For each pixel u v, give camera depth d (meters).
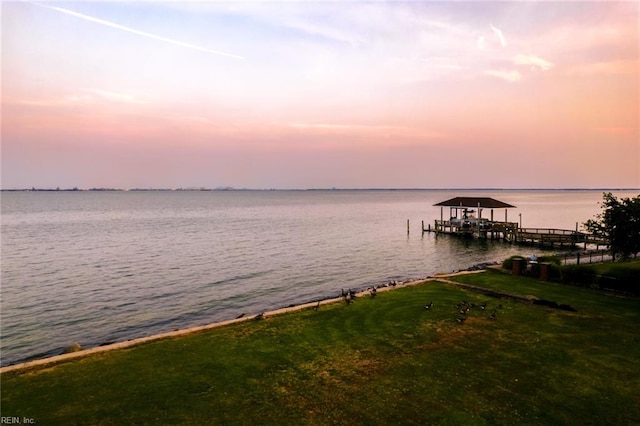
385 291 21.22
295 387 10.90
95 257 45.25
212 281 33.53
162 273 36.72
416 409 9.77
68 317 24.27
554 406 9.84
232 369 11.96
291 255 46.50
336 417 9.45
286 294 29.44
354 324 16.02
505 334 14.72
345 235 66.50
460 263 42.12
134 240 59.97
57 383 11.07
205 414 9.56
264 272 37.12
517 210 130.12
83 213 125.44
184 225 85.06
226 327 15.77
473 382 11.11
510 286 21.66
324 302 19.31
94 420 9.29
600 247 48.84
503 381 11.15
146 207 163.75
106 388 10.79
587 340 14.00
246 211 138.75
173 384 11.02
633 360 12.35
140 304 26.97
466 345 13.74
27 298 28.36
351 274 36.38
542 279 23.16
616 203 20.94
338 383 11.12
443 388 10.79
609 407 9.76
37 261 42.75
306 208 159.62
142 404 9.98
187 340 14.33
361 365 12.24
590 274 21.38
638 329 15.00
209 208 158.38
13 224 86.75
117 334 21.48
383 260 43.59
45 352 19.09
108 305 26.73
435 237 63.00
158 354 13.06
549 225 80.88
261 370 11.91
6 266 40.03
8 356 18.61
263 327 15.70
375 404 10.01
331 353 13.17
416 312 17.47
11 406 9.87
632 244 19.89
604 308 17.61
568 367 11.94
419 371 11.81
